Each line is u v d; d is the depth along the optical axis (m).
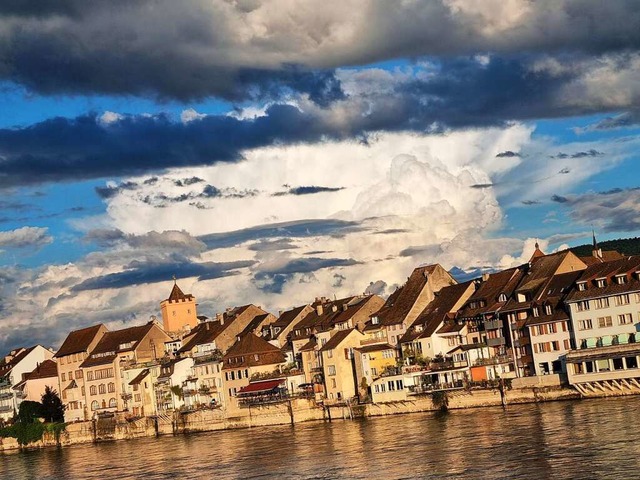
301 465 159.00
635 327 182.00
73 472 197.50
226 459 180.88
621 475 118.81
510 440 149.88
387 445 165.38
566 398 185.12
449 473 134.12
